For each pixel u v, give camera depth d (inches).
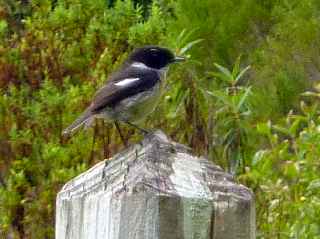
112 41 450.6
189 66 485.1
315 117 506.0
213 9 733.3
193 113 427.2
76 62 444.1
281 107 685.3
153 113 428.5
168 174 193.6
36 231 414.0
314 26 708.7
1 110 420.8
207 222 187.3
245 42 735.7
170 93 433.7
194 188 189.9
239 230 188.9
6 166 422.0
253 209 192.4
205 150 420.2
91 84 425.1
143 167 196.7
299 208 372.8
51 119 418.6
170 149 203.8
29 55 437.7
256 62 715.4
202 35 730.8
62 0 465.4
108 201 189.9
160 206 185.2
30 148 418.3
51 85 423.5
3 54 434.6
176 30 699.4
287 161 387.9
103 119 388.5
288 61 706.8
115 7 459.5
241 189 192.1
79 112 418.6
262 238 384.2
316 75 710.5
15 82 436.5
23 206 412.8
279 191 387.2
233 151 418.3
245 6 732.0
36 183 418.9
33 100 431.8
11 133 410.9
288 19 718.5
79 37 449.7
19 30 475.2
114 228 188.2
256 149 471.8
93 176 202.5
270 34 729.6
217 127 423.2
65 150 410.9
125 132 421.4
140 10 490.6
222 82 596.4
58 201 209.8
